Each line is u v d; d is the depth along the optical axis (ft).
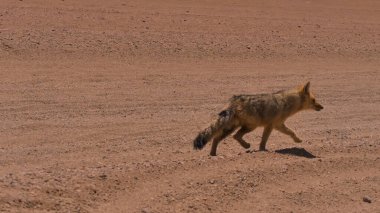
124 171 74.38
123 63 176.96
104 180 70.59
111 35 201.36
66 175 70.69
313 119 127.85
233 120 89.20
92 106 130.00
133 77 161.99
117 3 253.65
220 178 76.43
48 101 132.05
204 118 124.06
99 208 63.93
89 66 170.40
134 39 200.03
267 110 91.15
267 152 89.86
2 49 176.14
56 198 63.72
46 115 119.75
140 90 148.46
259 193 74.74
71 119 117.60
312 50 214.90
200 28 224.12
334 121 127.24
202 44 204.13
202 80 163.63
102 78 158.40
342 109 140.15
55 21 211.41
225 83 161.48
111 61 177.78
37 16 215.51
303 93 95.55
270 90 156.25
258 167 81.92
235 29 229.04
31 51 177.88
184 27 222.89
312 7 291.38
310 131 114.52
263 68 185.57
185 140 104.58
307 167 85.30
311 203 74.08
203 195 71.20
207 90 152.25
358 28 256.73
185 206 67.62
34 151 92.48
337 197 76.89
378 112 139.23
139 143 100.78
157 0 267.80
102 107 129.70
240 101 89.86
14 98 132.67
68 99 135.13
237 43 209.97
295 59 202.49
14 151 92.02
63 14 222.69
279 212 70.18
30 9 224.74
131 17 229.25
